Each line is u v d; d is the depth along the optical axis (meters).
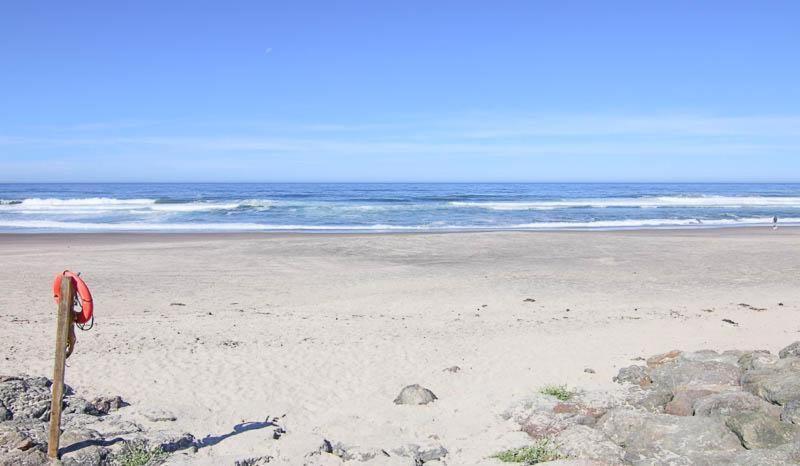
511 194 80.88
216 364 10.05
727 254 25.47
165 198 63.97
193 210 48.38
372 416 8.00
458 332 12.70
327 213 47.12
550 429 7.25
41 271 19.97
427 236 30.61
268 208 50.09
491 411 8.19
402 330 12.82
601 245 27.95
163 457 6.40
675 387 8.21
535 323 13.61
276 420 7.83
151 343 11.27
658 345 11.56
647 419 6.84
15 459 6.04
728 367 8.43
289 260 23.36
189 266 21.67
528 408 8.06
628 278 20.02
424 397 8.52
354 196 70.88
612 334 12.53
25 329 12.04
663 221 44.06
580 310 15.22
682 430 6.52
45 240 29.56
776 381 7.14
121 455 6.31
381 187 114.50
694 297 17.08
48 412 7.48
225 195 73.88
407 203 56.06
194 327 12.73
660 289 18.22
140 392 8.66
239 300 16.20
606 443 6.57
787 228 39.16
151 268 21.08
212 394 8.70
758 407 6.77
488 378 9.63
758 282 19.48
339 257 24.22
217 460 6.35
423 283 18.88
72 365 9.75
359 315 14.44
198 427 7.48
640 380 9.03
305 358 10.52
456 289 17.95
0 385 7.97
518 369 10.09
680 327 13.11
